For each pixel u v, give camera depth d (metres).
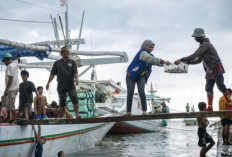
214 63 6.27
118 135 22.75
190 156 12.05
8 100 8.07
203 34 6.38
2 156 8.27
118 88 22.59
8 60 8.12
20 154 8.91
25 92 8.95
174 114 6.34
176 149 14.38
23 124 8.19
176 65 6.22
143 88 6.58
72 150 12.69
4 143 8.24
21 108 8.95
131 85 6.59
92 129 14.50
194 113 6.28
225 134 11.67
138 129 24.11
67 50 8.22
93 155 12.31
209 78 6.46
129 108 6.63
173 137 21.12
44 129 10.11
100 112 17.89
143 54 6.32
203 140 9.57
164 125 30.80
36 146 9.49
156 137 21.11
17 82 8.15
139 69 6.47
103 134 17.06
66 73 8.08
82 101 13.69
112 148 14.73
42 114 10.02
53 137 10.77
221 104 10.24
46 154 10.52
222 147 10.95
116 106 20.61
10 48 12.24
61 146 11.55
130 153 13.03
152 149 14.45
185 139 19.61
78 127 12.77
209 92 6.60
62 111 8.28
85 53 14.40
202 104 9.12
